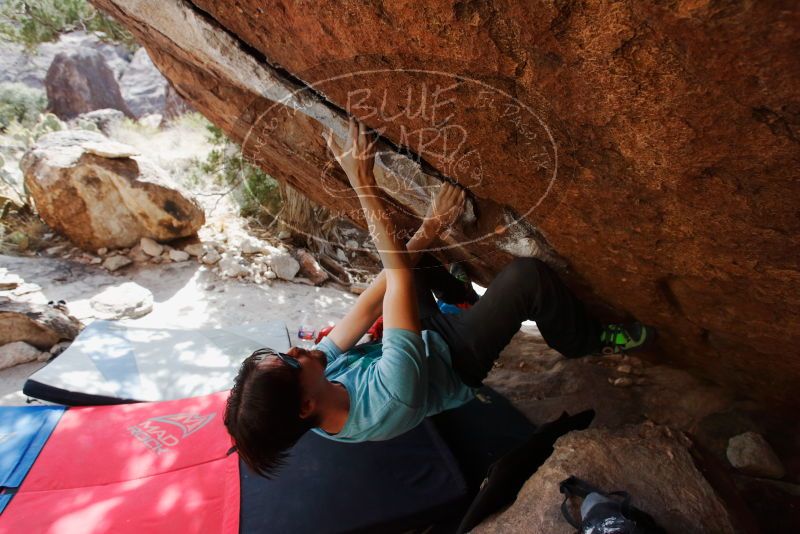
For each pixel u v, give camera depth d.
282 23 1.21
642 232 1.33
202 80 2.15
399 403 1.28
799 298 1.28
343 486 2.10
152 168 4.89
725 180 0.97
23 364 3.23
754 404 2.41
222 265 4.81
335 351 1.60
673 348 2.26
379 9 0.94
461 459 2.37
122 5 1.83
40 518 1.91
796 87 0.69
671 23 0.68
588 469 1.59
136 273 4.62
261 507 2.00
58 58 11.09
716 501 1.49
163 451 2.29
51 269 4.40
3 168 5.45
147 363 2.96
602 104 0.91
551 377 3.00
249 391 1.11
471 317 1.65
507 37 0.86
